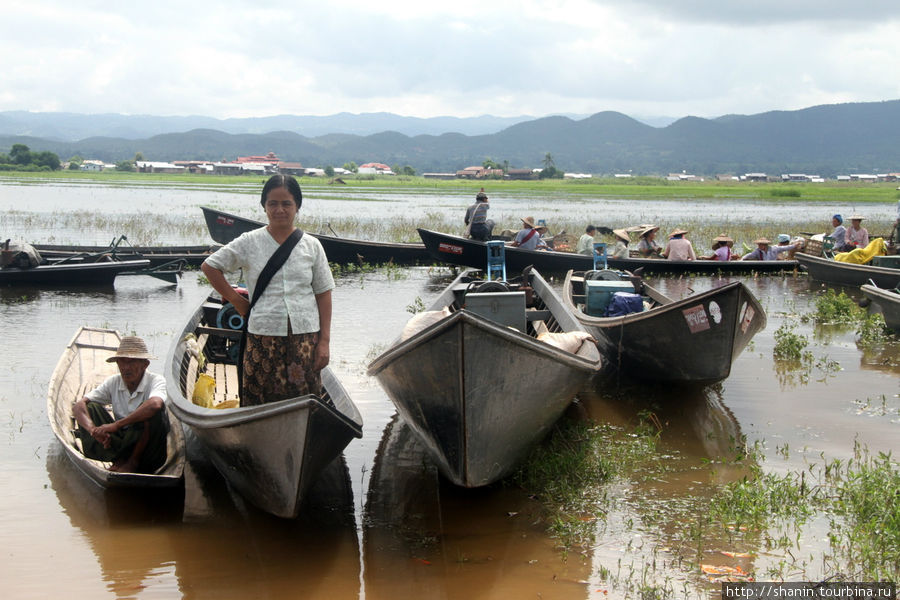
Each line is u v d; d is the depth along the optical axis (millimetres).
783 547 5172
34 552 5062
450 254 18031
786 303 14648
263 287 5191
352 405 6180
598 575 4852
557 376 6090
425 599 4582
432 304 8508
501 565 4992
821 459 6746
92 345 8508
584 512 5723
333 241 18875
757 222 34562
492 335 5426
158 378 6312
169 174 131625
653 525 5512
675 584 4727
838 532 5359
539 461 6582
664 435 7445
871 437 7297
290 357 5250
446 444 5891
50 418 6496
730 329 8094
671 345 8523
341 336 11273
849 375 9484
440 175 167750
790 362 10133
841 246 17734
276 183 5113
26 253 14812
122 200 45312
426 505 5930
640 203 54531
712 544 5238
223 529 5492
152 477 5676
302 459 5082
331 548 5238
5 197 45812
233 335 8398
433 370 5582
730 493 6020
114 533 5383
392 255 19453
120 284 15734
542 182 117875
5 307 12938
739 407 8273
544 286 10219
